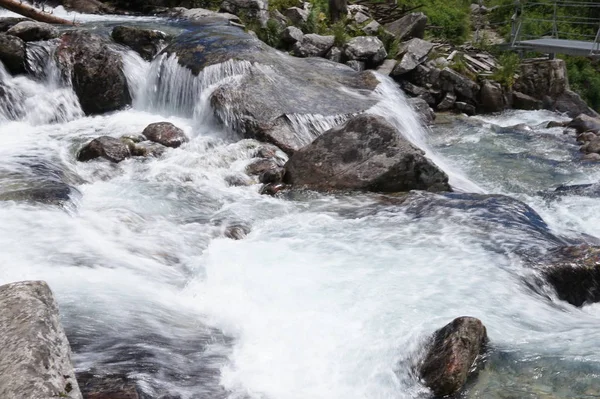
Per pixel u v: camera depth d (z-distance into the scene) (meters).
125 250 7.38
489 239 7.93
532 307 6.55
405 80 17.72
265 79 13.05
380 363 5.49
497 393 5.19
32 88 12.95
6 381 3.67
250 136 11.99
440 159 13.09
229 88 12.58
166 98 13.62
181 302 6.45
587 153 13.60
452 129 15.46
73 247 7.17
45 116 12.67
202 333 5.87
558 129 15.39
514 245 7.75
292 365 5.46
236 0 18.19
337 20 19.58
